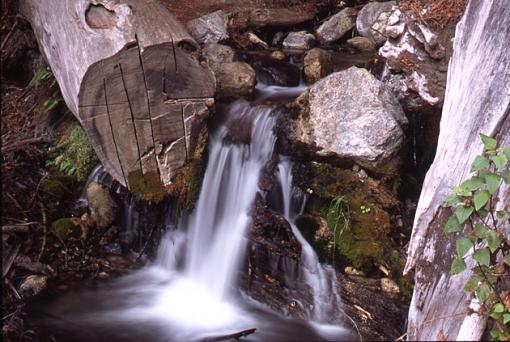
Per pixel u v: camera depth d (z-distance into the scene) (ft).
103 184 16.06
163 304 13.83
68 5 14.57
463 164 11.07
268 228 14.17
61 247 15.19
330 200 14.23
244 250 14.23
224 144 15.28
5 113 19.86
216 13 20.84
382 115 13.92
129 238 15.57
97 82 13.46
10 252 14.66
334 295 13.12
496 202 10.41
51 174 16.96
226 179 15.03
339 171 14.44
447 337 9.98
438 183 11.38
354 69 14.60
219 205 14.96
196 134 14.82
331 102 14.58
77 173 16.76
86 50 13.66
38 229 15.44
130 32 13.19
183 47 14.02
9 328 12.70
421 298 10.96
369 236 13.55
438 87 13.96
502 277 10.14
